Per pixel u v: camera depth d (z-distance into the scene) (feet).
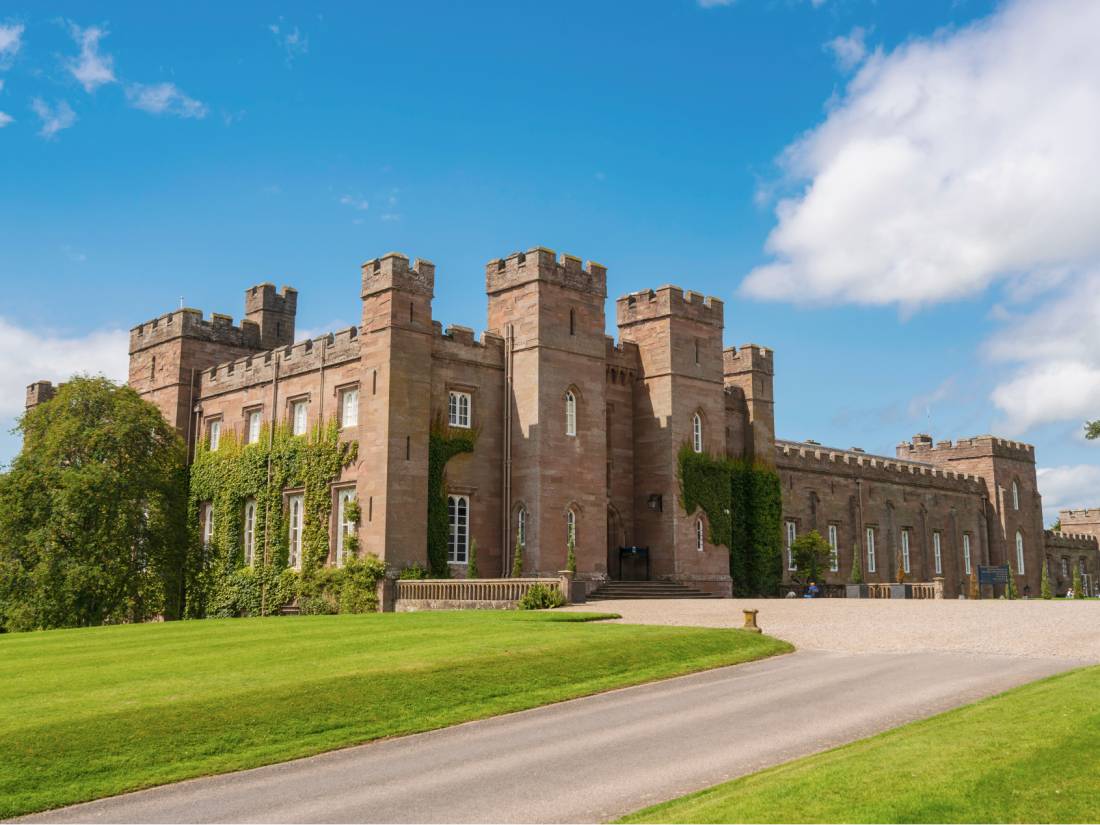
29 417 150.51
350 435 135.64
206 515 163.12
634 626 85.35
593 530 142.92
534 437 138.62
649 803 37.63
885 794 34.04
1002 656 69.36
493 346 144.05
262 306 180.65
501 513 140.77
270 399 151.43
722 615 100.42
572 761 44.21
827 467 206.28
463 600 118.21
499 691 59.16
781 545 177.06
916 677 61.16
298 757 46.60
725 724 50.24
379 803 38.91
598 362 147.84
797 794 34.81
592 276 149.38
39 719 48.44
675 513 152.35
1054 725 42.55
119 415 147.54
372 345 132.77
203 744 47.14
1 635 98.48
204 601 155.22
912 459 271.08
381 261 133.08
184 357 167.43
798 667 67.77
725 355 182.50
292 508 145.59
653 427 157.38
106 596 140.97
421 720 53.16
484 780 41.68
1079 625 83.71
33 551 140.77
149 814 38.50
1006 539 254.68
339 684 56.75
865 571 211.00
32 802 39.83
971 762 37.32
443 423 136.15
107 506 141.38
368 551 128.47
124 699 53.11
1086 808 32.12
